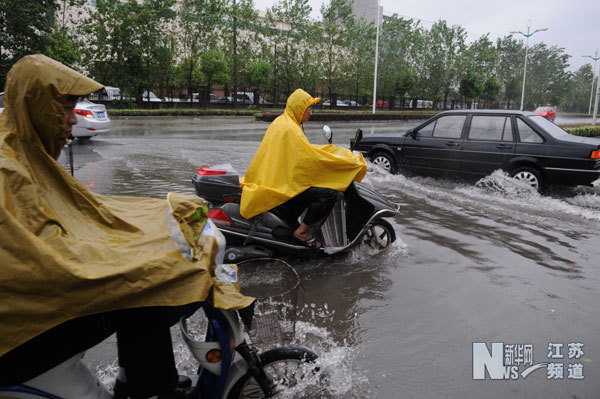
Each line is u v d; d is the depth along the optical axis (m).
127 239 1.73
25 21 20.47
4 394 1.60
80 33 27.45
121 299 1.58
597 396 2.65
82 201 1.71
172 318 2.09
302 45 37.72
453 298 3.87
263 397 2.29
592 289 4.09
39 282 1.43
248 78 36.28
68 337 1.67
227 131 18.83
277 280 2.35
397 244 5.22
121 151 11.74
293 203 4.10
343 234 4.42
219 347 2.06
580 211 6.90
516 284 4.18
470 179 8.50
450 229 5.88
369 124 28.91
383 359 2.96
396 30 40.25
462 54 46.09
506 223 6.22
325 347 3.08
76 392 1.76
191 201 2.02
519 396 2.63
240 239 4.18
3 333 1.44
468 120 8.56
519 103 62.12
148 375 1.86
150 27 28.50
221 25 33.16
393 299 3.84
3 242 1.40
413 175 9.41
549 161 7.66
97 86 1.67
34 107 1.60
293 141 3.85
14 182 1.49
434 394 2.63
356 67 38.53
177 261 1.71
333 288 4.04
